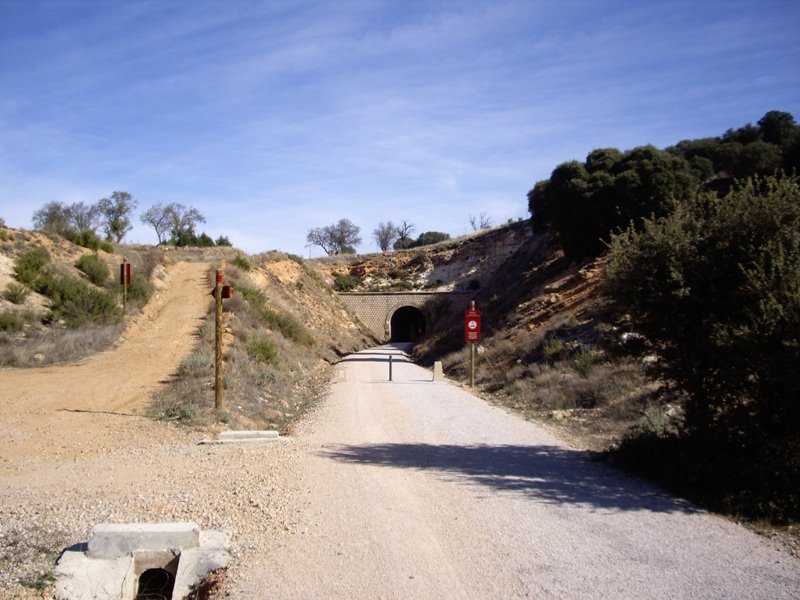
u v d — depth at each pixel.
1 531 7.16
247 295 36.69
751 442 8.91
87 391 17.64
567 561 6.33
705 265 9.79
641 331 10.73
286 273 57.97
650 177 32.50
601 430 14.05
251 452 11.72
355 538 7.07
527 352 24.81
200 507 8.23
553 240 44.47
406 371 32.06
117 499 8.57
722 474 8.65
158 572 6.74
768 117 46.00
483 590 5.64
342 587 5.75
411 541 6.95
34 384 18.27
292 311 46.50
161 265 42.19
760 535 7.16
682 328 10.12
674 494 8.86
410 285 82.06
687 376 10.07
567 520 7.66
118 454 11.46
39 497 8.65
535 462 10.98
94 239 39.69
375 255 89.88
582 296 28.30
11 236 33.22
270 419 17.31
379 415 16.92
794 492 7.96
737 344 8.77
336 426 15.20
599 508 8.18
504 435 13.81
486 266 80.75
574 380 18.28
